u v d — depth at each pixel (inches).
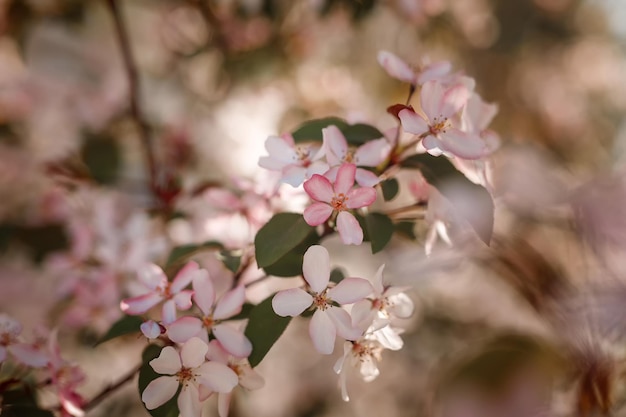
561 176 25.5
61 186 32.5
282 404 44.2
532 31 63.3
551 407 21.3
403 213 23.6
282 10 39.9
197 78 44.2
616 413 22.3
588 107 62.0
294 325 44.1
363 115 24.3
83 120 38.4
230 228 25.0
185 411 20.9
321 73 42.3
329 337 20.9
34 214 33.7
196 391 20.9
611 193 22.8
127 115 38.7
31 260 34.7
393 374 43.9
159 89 43.0
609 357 21.5
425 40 45.9
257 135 39.4
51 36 42.1
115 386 24.1
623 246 22.3
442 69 22.7
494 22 58.1
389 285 21.8
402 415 42.3
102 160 35.3
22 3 39.6
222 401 21.3
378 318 21.2
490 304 39.1
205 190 29.4
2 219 36.1
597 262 22.3
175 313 21.7
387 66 22.7
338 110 41.5
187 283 22.1
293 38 40.5
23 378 23.9
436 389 21.7
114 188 33.4
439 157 22.1
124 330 22.6
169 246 28.9
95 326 28.8
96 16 44.7
